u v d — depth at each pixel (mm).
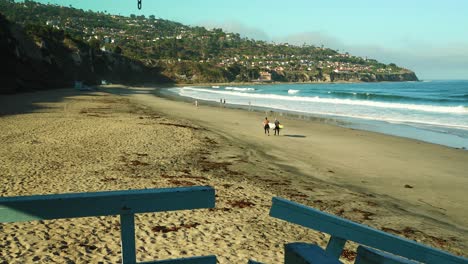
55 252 7512
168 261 2338
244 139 27641
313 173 18250
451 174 19234
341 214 11938
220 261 7629
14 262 6930
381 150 25297
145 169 15883
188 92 115938
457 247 10078
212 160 19094
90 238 8320
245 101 73688
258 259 7863
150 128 28641
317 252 2006
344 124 38656
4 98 51562
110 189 12328
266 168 18328
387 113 49406
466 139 30078
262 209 11375
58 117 33188
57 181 12969
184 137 25547
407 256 2521
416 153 24562
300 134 31641
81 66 141875
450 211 13602
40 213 1977
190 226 9453
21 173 13797
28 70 82938
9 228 8508
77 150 19016
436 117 44750
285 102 70375
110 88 129250
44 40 119938
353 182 17031
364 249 2176
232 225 9781
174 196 2221
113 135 24359
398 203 14070
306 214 2398
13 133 22953
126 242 2174
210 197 2297
